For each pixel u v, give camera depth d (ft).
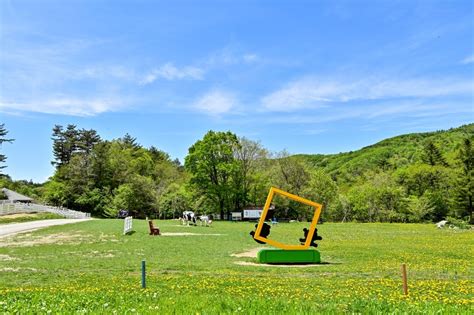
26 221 205.16
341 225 227.40
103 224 178.91
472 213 270.87
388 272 60.34
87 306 31.30
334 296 39.50
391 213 278.67
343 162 531.91
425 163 349.82
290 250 71.82
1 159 347.36
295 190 282.36
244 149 295.69
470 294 42.42
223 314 27.50
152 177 402.31
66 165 357.00
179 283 48.11
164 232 145.69
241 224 219.61
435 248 99.19
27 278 52.90
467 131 499.92
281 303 32.17
